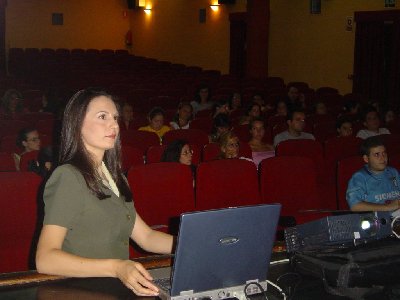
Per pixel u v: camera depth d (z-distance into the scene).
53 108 9.62
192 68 16.20
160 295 1.77
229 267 1.78
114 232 2.01
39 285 1.88
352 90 12.27
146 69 16.17
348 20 12.25
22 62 16.39
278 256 2.20
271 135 7.51
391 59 11.41
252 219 1.77
